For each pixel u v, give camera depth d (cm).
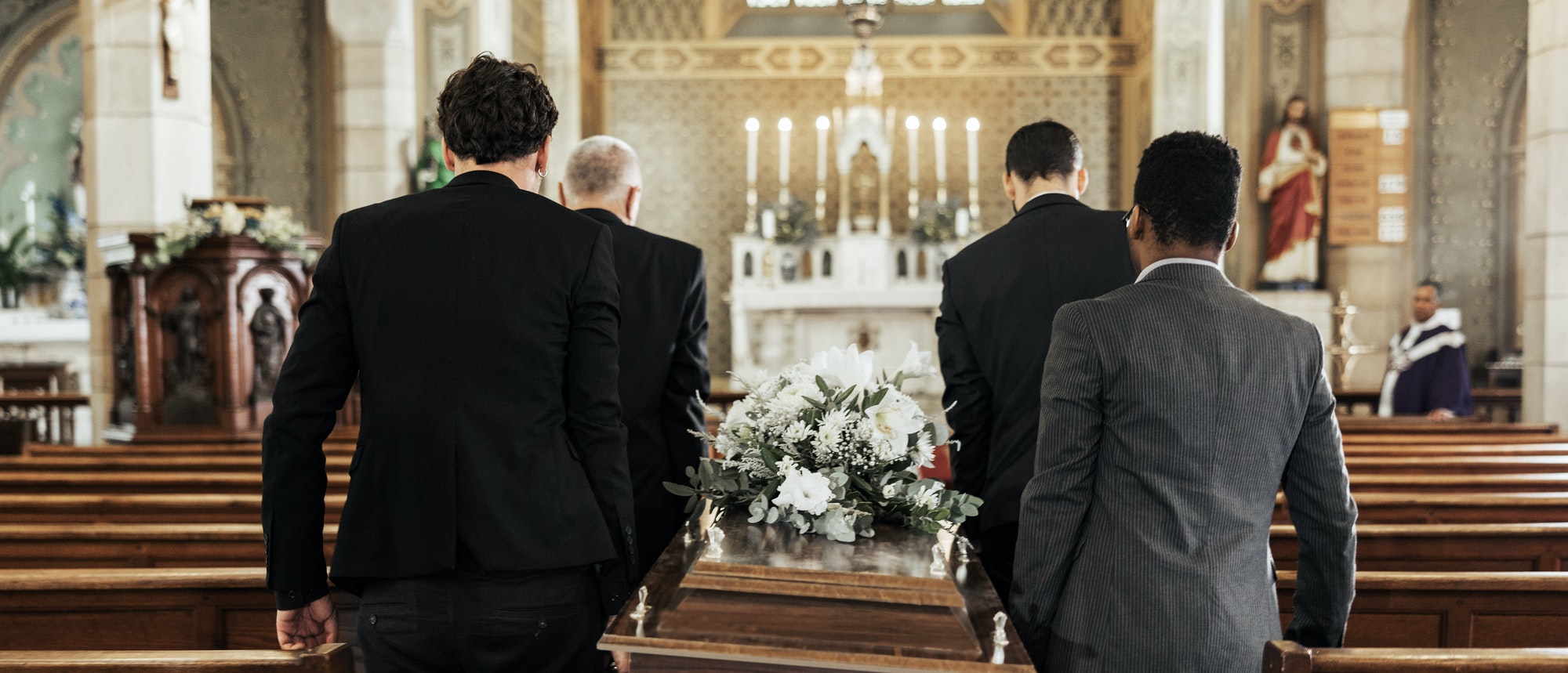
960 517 194
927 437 199
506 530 160
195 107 645
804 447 194
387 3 834
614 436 170
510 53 928
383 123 842
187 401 524
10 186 1130
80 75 1140
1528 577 243
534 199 173
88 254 624
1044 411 178
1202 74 977
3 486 359
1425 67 1003
